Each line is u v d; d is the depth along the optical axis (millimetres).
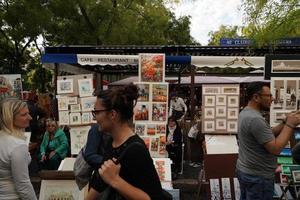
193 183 8844
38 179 8859
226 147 7406
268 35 8070
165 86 7324
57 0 16141
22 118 3510
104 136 3434
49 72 23312
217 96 7918
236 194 6836
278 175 6543
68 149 8445
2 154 3344
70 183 5566
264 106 4387
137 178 2234
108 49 11734
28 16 15109
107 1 17250
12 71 19906
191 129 10672
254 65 9484
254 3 8133
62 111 7461
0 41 19469
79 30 17172
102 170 2219
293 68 6453
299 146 4301
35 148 9586
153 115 7289
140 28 19078
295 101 6359
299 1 7816
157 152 7203
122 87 2482
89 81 7359
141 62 7395
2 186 3357
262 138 4176
